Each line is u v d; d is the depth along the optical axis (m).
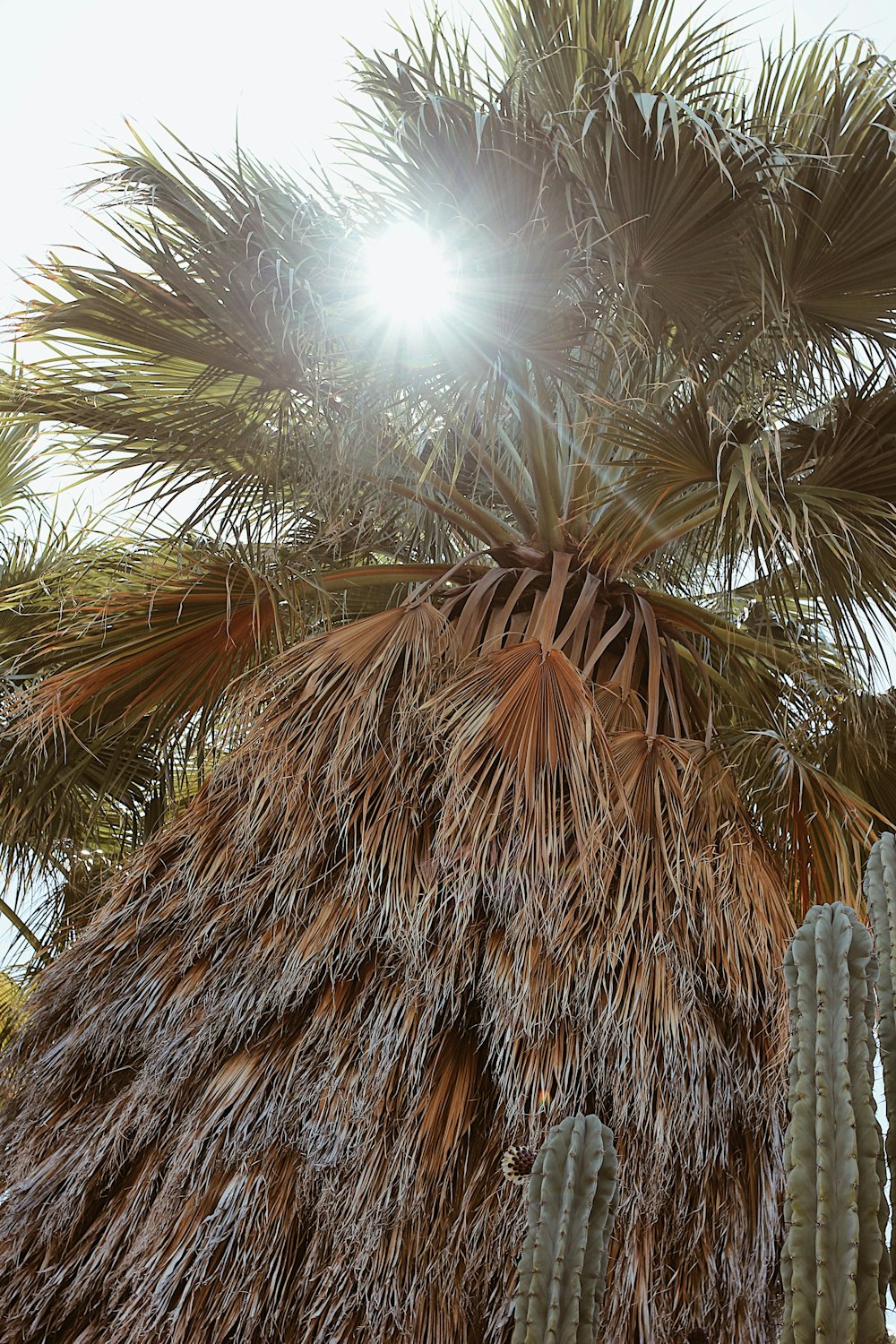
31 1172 2.65
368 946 2.59
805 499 3.18
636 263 3.06
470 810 2.62
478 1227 2.28
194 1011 2.67
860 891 3.03
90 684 3.77
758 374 3.49
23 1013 3.02
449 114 2.74
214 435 3.56
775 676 4.05
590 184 2.85
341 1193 2.34
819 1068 1.21
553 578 3.45
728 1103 2.46
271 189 3.51
